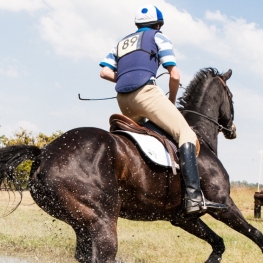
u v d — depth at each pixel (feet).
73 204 16.98
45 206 17.81
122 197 18.54
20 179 17.90
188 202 19.34
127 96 19.84
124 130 19.38
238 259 26.48
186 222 23.26
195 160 19.53
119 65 20.22
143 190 18.74
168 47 19.83
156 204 19.40
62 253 27.25
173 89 19.97
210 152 21.39
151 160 18.56
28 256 26.25
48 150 17.66
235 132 25.27
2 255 26.30
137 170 18.48
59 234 35.29
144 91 19.47
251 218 51.90
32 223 39.88
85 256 19.02
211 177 20.59
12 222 38.75
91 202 17.02
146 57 19.70
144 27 20.67
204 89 23.59
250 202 72.02
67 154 17.39
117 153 18.04
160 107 19.52
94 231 16.99
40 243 29.50
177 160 19.63
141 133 19.45
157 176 18.99
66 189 16.97
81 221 17.08
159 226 41.04
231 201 21.03
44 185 17.16
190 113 22.94
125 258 26.58
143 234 35.12
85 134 18.02
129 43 20.22
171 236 34.22
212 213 21.04
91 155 17.47
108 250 16.89
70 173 17.07
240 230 21.17
